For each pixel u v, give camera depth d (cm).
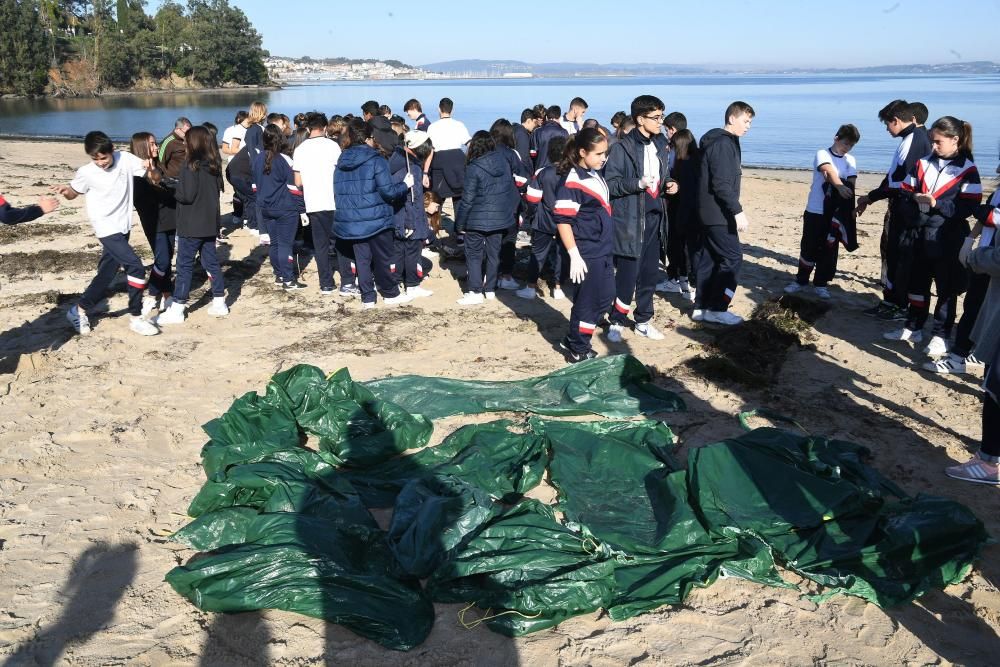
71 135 3912
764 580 398
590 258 643
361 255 841
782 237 1291
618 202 703
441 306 874
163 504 474
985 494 478
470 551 399
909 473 502
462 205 845
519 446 522
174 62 11144
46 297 895
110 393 632
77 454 533
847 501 434
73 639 358
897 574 398
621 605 377
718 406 608
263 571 382
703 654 350
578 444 528
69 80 9306
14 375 672
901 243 751
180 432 567
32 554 422
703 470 456
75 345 746
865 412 596
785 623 370
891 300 823
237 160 1163
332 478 476
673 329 796
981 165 2414
